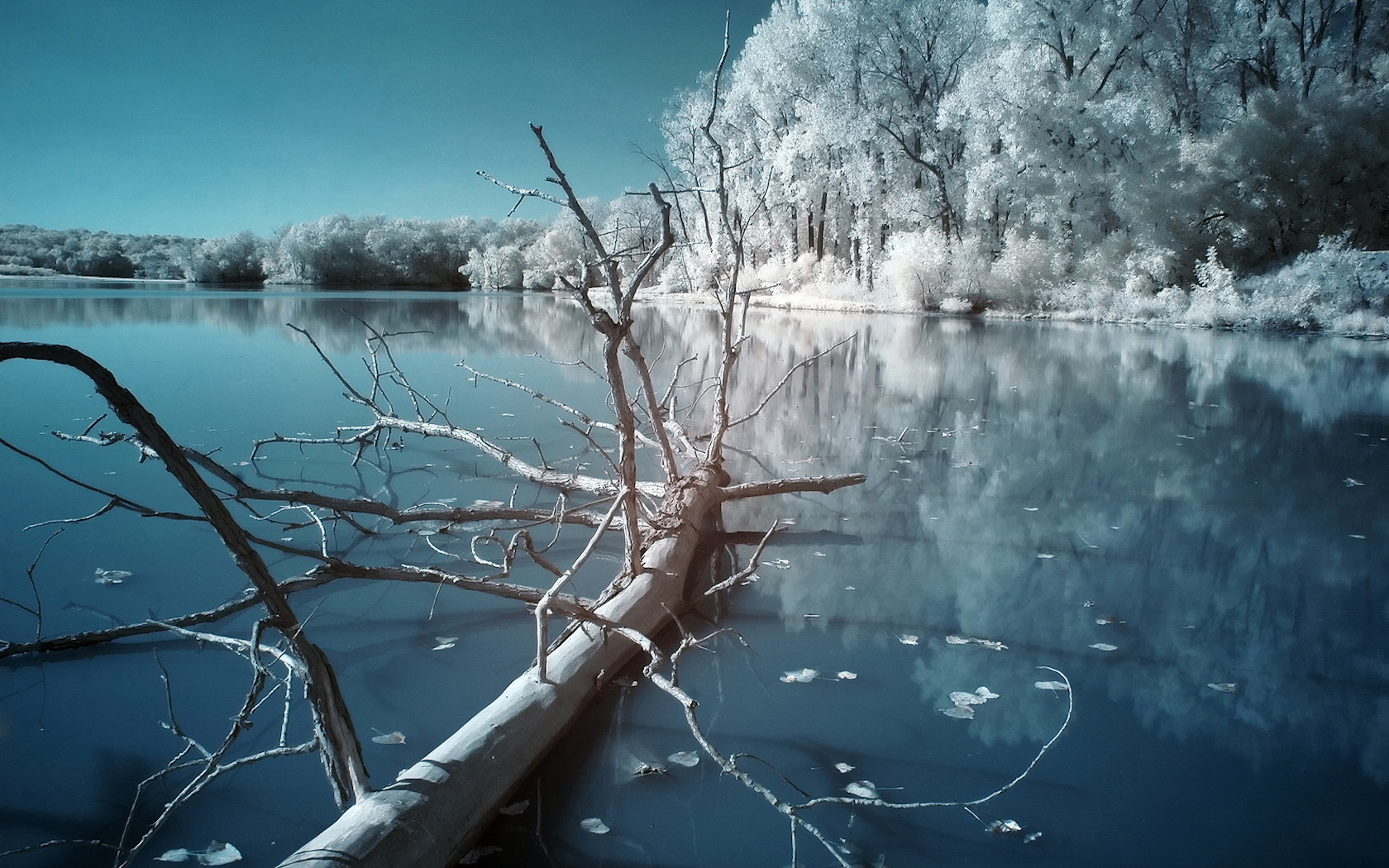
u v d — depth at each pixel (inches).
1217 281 744.3
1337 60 969.5
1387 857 71.7
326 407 280.8
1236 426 282.0
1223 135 836.6
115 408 57.6
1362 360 480.4
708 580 138.2
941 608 126.0
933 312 984.9
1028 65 885.8
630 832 73.2
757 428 272.8
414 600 125.6
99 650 107.0
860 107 1083.3
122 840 69.1
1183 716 95.0
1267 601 129.6
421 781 70.7
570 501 180.5
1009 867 69.4
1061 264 891.4
